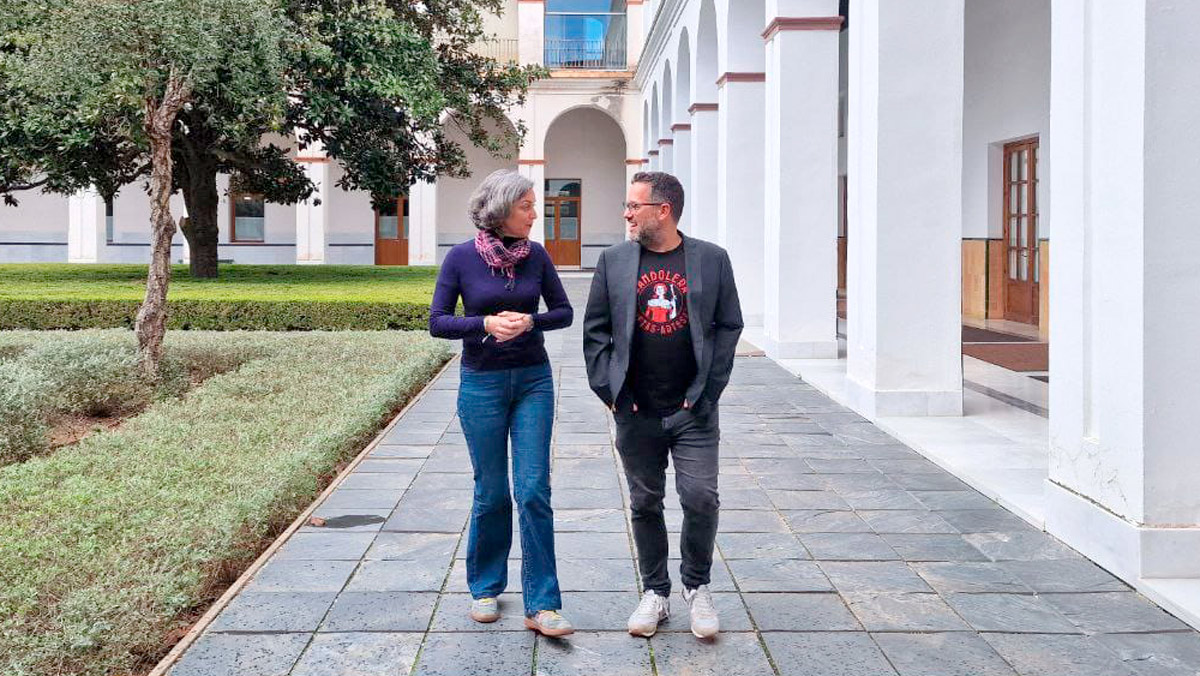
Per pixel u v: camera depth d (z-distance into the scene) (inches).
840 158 841.5
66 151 595.5
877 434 281.4
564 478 230.7
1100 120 168.6
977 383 362.9
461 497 212.4
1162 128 155.9
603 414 314.2
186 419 273.1
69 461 220.5
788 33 428.8
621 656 135.1
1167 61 155.4
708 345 138.1
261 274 812.0
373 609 150.6
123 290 600.4
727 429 288.2
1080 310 175.3
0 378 283.7
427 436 276.4
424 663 132.3
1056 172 182.5
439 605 152.5
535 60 1160.8
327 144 695.7
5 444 244.5
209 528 168.4
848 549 179.5
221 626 144.0
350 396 306.5
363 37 597.3
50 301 546.9
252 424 261.4
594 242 1279.5
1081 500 175.8
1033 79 498.9
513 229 142.2
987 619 147.3
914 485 224.7
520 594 157.9
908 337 297.6
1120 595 156.9
